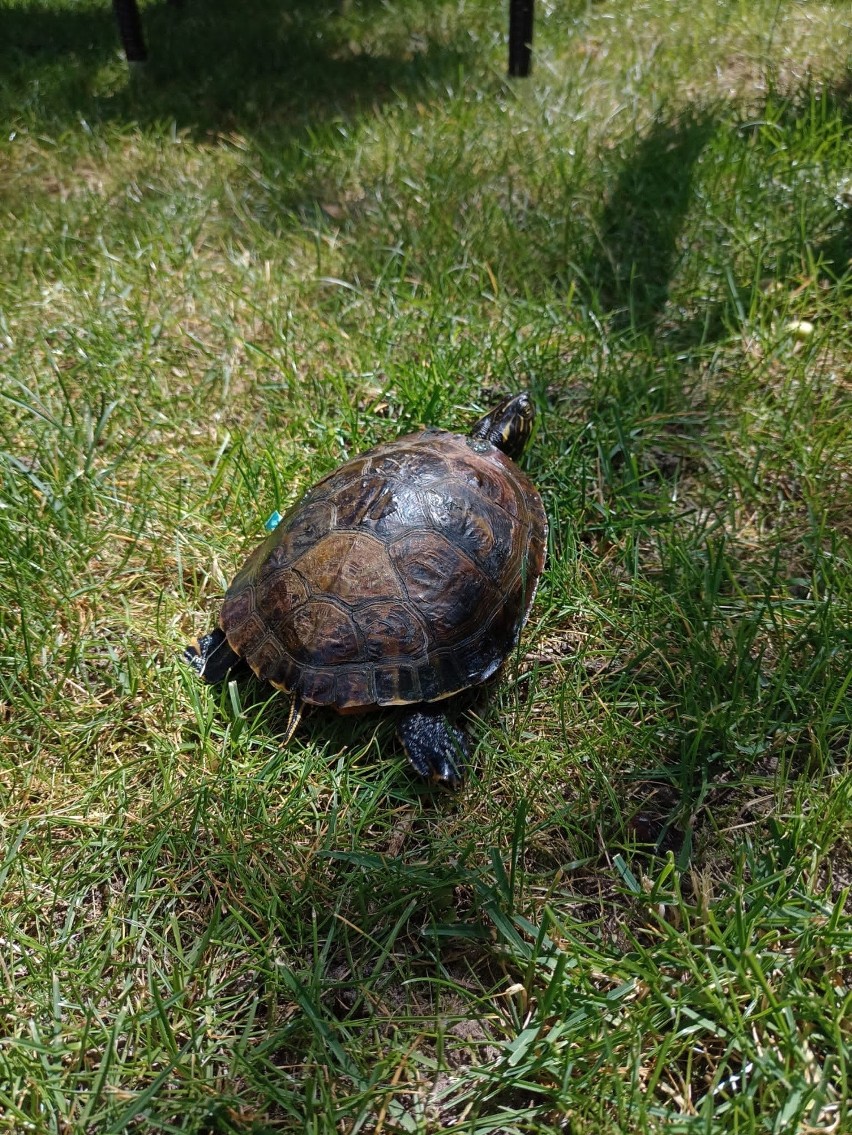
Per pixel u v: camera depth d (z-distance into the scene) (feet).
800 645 1.66
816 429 2.04
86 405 2.20
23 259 2.66
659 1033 1.28
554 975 1.27
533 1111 1.22
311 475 2.01
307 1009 1.28
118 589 1.83
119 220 2.81
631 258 2.53
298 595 1.56
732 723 1.57
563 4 4.06
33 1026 1.29
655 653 1.68
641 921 1.39
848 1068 1.23
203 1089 1.24
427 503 1.62
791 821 1.43
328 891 1.42
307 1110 1.20
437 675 1.54
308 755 1.56
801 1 3.81
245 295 2.51
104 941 1.39
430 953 1.35
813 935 1.31
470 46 3.83
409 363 2.23
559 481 1.97
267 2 4.75
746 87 3.18
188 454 2.09
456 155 2.94
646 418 2.10
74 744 1.60
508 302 2.42
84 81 3.79
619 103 3.14
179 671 1.67
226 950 1.38
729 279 2.30
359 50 4.11
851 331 2.25
